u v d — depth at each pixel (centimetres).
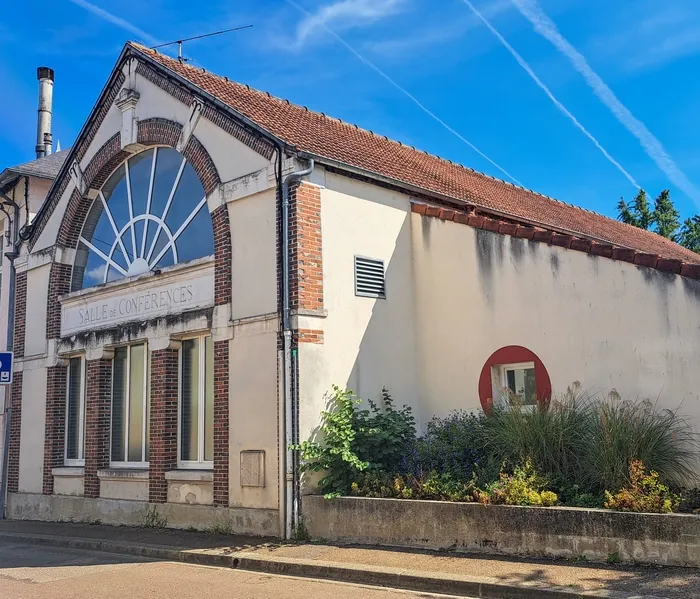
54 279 1574
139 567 966
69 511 1441
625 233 2148
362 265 1194
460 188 1532
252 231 1165
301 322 1077
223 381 1166
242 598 746
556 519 796
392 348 1221
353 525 970
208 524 1152
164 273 1308
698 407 930
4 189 1828
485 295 1194
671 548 724
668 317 973
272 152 1143
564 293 1094
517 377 1168
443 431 1109
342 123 1662
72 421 1531
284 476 1047
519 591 692
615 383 1020
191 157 1295
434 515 891
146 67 1425
